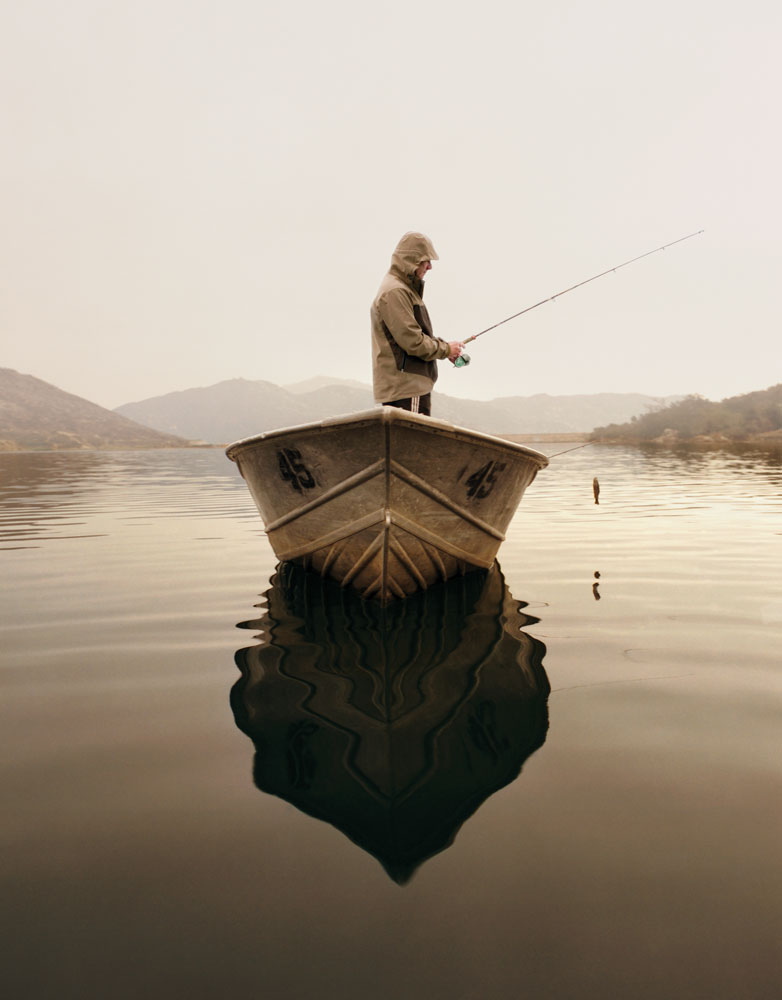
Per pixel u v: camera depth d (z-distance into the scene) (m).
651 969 1.04
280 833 1.43
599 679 2.37
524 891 1.23
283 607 3.62
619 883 1.24
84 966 1.07
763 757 1.73
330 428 3.30
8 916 1.18
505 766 1.72
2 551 5.55
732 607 3.38
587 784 1.61
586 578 4.20
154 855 1.36
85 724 2.04
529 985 1.02
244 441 4.01
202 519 7.82
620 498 9.29
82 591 4.03
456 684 2.37
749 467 16.36
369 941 1.12
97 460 31.09
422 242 4.12
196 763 1.77
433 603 3.67
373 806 1.54
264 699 2.25
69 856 1.36
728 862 1.29
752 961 1.06
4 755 1.82
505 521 4.57
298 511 4.00
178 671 2.56
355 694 2.29
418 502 3.56
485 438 3.58
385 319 4.01
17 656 2.75
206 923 1.16
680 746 1.80
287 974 1.05
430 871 1.29
